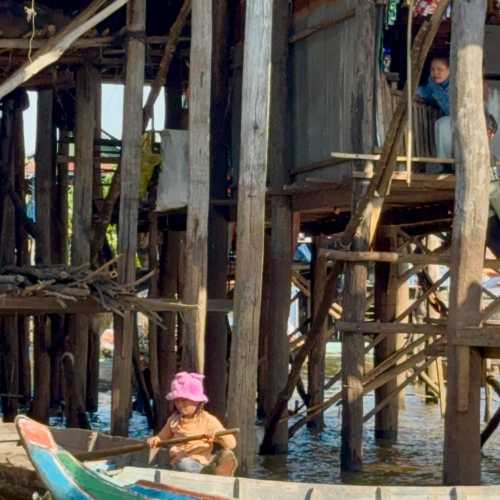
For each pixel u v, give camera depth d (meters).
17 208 42.34
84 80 37.44
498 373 53.53
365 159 32.69
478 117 28.59
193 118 31.23
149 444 25.20
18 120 42.81
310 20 36.69
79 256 37.06
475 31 28.69
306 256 60.94
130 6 34.16
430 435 42.62
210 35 31.36
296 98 37.62
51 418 45.09
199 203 31.16
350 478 33.50
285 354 37.12
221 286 40.66
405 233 42.84
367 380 35.81
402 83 36.97
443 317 44.69
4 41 33.53
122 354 33.16
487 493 22.42
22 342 46.16
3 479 25.80
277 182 37.34
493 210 35.72
